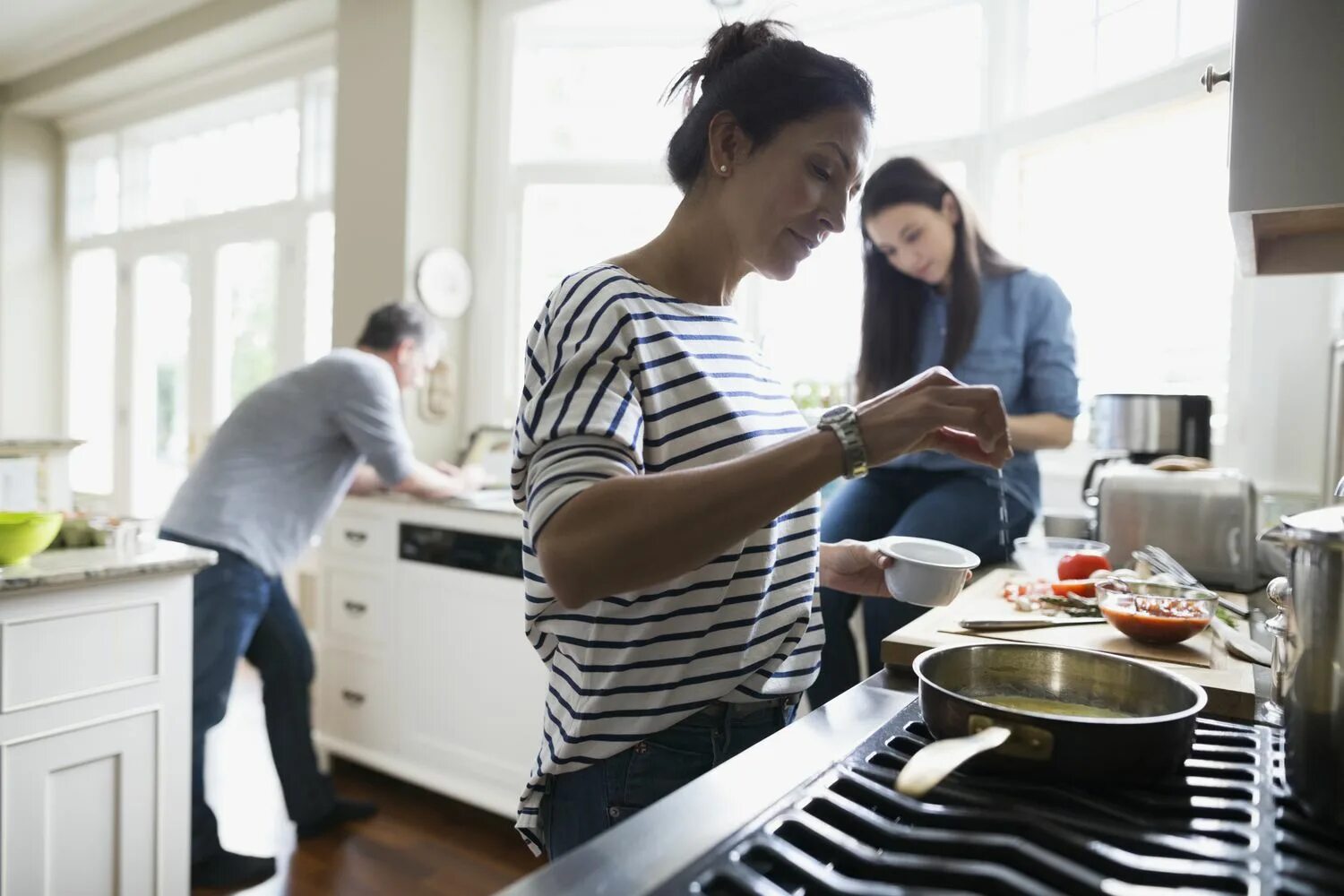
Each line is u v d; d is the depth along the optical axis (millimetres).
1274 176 771
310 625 3625
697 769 853
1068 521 1798
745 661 862
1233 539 1468
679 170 903
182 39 3852
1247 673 887
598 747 834
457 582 2424
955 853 493
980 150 2518
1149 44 2180
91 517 1817
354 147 3111
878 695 812
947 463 1701
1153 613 1036
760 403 881
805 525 944
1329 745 522
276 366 4094
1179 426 1776
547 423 711
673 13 2984
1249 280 2055
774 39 866
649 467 791
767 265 884
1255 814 543
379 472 2307
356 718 2678
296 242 3957
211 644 2068
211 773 2695
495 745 2359
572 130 3162
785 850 492
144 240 4754
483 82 3145
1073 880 457
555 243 3174
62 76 4504
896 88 2693
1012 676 753
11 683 1462
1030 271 1720
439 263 3037
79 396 5215
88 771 1569
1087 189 2336
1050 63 2418
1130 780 574
